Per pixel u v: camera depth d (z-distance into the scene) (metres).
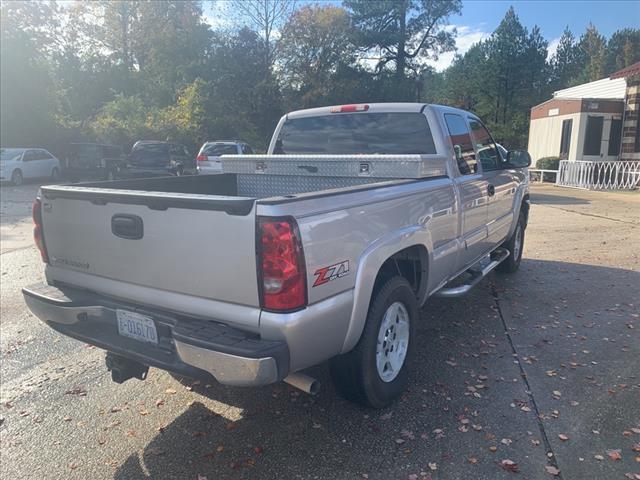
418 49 49.97
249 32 39.66
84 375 4.21
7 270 7.46
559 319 5.35
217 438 3.33
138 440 3.32
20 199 16.45
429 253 3.96
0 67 24.84
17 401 3.80
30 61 26.09
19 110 25.42
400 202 3.57
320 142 5.30
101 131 27.64
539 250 8.68
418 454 3.11
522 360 4.37
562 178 21.36
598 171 19.98
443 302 5.91
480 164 5.35
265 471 2.99
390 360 3.64
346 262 2.98
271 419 3.53
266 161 4.87
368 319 3.31
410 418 3.50
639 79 20.09
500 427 3.37
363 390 3.38
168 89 38.34
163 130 29.14
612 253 8.38
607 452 3.10
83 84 37.75
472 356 4.46
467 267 5.24
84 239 3.31
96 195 3.13
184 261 2.85
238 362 2.58
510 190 6.31
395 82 46.25
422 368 4.23
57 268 3.55
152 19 43.81
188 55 41.22
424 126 4.69
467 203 4.81
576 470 2.95
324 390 3.91
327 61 41.69
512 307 5.73
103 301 3.29
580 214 12.85
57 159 24.22
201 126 30.83
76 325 3.42
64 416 3.60
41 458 3.14
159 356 2.97
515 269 7.15
